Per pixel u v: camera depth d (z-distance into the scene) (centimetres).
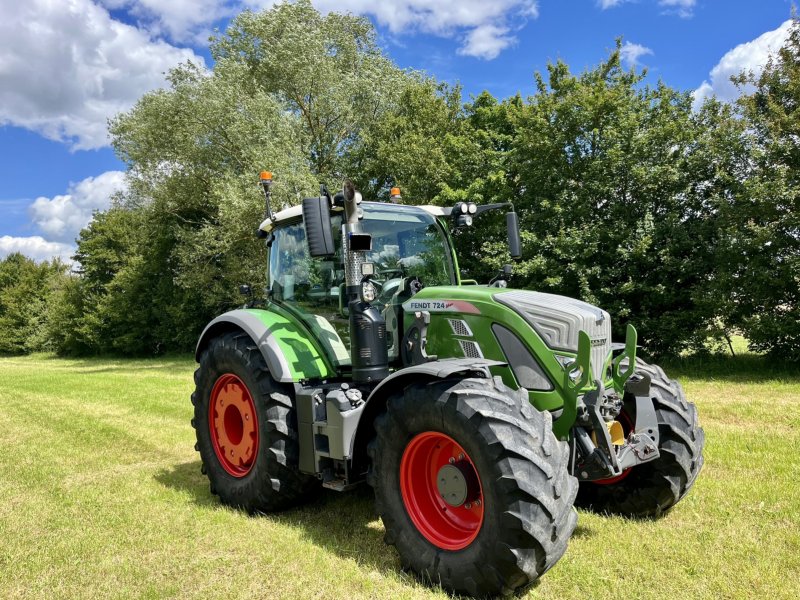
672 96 1405
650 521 379
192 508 434
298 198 1745
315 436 381
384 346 372
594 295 1301
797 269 1060
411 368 311
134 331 2917
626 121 1301
